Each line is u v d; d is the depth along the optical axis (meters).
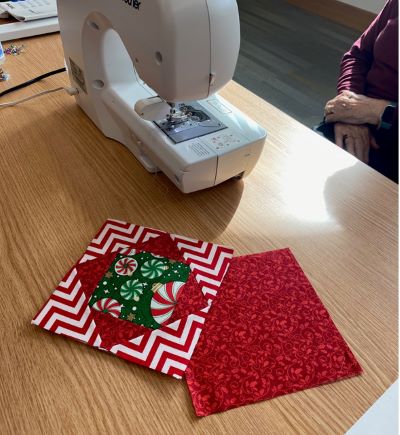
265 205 0.74
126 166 0.81
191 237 0.68
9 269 0.62
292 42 2.94
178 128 0.70
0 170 0.78
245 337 0.55
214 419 0.47
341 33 3.07
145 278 0.61
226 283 0.61
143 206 0.73
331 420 0.48
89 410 0.48
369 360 0.53
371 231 0.70
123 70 0.80
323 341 0.55
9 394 0.49
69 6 0.76
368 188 0.79
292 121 0.93
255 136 0.70
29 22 1.17
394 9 1.37
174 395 0.49
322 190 0.78
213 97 0.77
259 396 0.49
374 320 0.58
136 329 0.55
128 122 0.75
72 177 0.78
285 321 0.57
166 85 0.60
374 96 1.44
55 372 0.51
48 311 0.56
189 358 0.52
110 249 0.65
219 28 0.56
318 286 0.61
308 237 0.69
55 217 0.70
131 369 0.51
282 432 0.47
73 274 0.61
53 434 0.46
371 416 0.48
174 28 0.54
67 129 0.89
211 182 0.71
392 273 0.64
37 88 0.99
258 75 2.59
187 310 0.57
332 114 1.38
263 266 0.63
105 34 0.73
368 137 1.35
